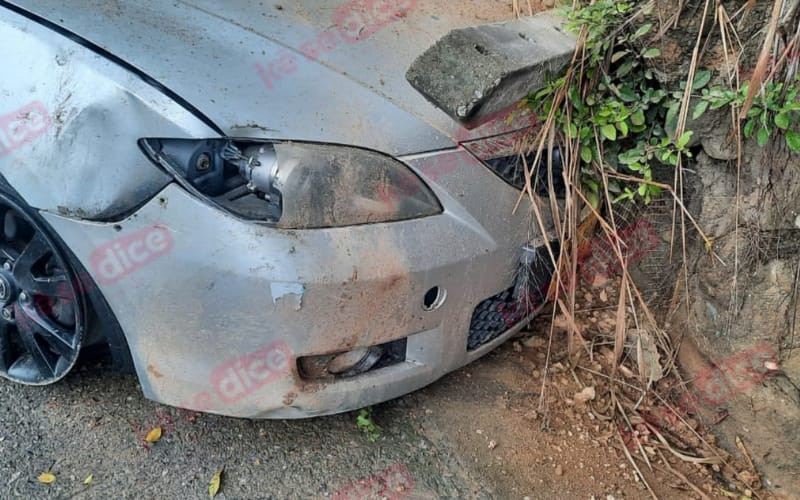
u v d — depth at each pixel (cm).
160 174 197
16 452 232
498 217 227
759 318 234
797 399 229
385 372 224
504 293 244
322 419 248
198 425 243
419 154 212
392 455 238
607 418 259
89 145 200
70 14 216
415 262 208
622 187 256
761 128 207
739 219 232
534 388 268
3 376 256
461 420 252
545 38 227
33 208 212
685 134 223
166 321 206
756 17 212
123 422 243
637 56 233
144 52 207
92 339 233
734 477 242
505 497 227
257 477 227
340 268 198
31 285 233
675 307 268
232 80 206
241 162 200
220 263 195
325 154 200
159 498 219
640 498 232
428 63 212
